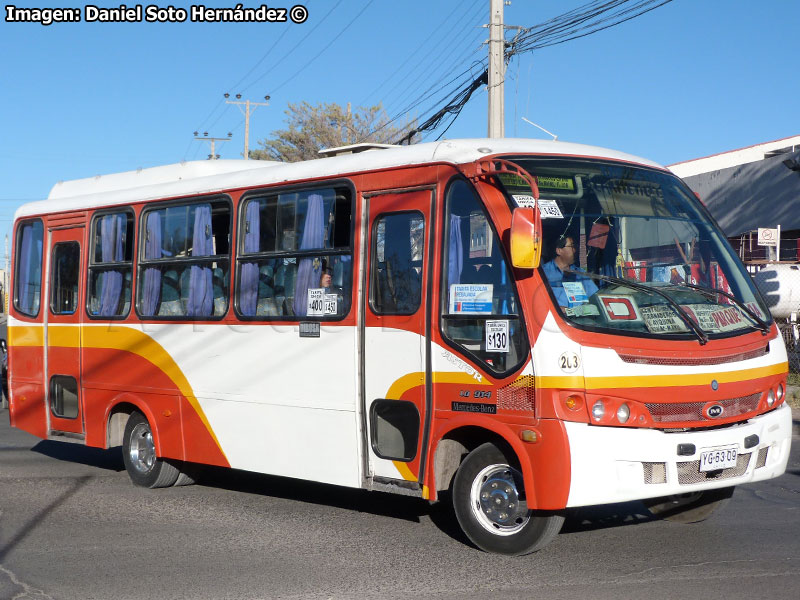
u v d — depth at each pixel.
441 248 6.87
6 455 11.90
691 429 6.34
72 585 6.12
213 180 9.00
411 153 7.21
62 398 10.52
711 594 5.69
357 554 6.82
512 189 6.66
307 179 7.99
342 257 7.61
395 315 7.13
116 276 9.88
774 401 6.86
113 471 10.66
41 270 10.79
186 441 8.96
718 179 27.77
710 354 6.43
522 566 6.40
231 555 6.85
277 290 8.16
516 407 6.29
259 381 8.23
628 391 6.12
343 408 7.49
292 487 9.63
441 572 6.30
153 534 7.53
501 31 17.91
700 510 7.48
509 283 6.41
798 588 5.80
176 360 9.05
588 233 6.67
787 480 9.54
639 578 6.06
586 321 6.22
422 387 6.90
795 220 24.38
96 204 10.18
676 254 7.03
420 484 6.93
